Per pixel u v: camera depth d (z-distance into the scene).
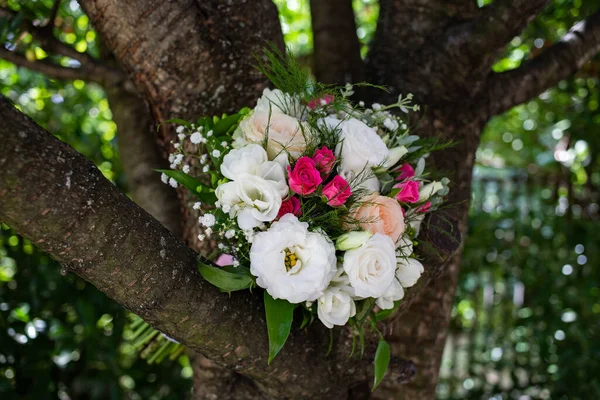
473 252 2.01
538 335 1.81
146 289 0.79
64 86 1.77
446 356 2.29
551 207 2.03
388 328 0.98
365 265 0.80
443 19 1.14
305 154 0.84
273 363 0.90
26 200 0.70
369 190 0.83
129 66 1.01
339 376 0.97
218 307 0.84
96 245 0.75
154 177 1.25
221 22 0.99
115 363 1.54
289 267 0.80
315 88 0.91
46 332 1.50
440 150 1.09
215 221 0.82
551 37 1.90
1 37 1.17
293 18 2.37
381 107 0.91
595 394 1.69
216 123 0.90
